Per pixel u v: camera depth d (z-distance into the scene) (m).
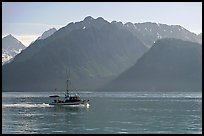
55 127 105.88
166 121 120.69
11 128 103.12
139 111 164.00
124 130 99.31
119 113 153.00
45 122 118.88
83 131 97.56
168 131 97.62
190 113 152.38
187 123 114.44
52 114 149.38
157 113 152.88
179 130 99.12
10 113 153.50
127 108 185.88
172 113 152.88
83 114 148.88
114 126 107.69
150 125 109.69
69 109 176.25
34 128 103.50
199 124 112.12
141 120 123.75
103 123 115.50
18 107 192.25
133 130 99.25
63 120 125.12
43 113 154.00
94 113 153.88
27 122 118.44
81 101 191.88
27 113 153.50
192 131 97.12
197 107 193.12
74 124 113.06
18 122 118.19
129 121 120.94
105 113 153.38
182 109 177.00
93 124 113.00
